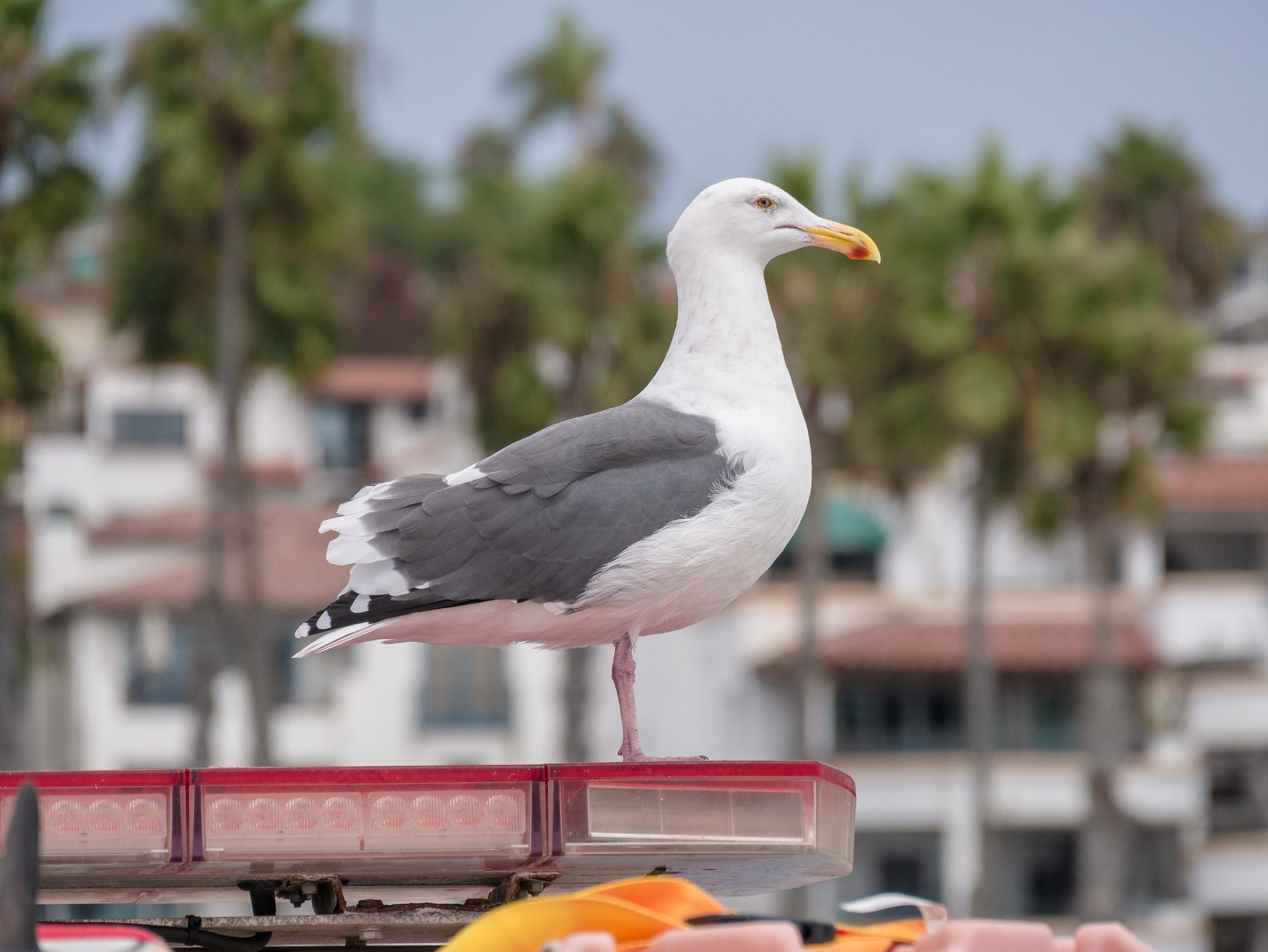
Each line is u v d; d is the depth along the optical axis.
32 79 26.20
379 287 52.97
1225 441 38.97
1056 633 33.66
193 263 29.00
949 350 27.75
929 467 30.31
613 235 28.83
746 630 33.16
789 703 32.62
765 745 32.72
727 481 4.66
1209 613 33.97
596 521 4.56
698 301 5.02
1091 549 30.58
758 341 4.96
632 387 28.89
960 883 32.34
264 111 26.52
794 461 4.82
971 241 28.22
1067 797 32.59
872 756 32.69
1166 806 32.56
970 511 30.36
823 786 3.59
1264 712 33.78
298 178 27.66
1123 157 43.97
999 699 33.28
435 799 3.47
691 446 4.71
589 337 28.75
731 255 5.03
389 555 4.53
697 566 4.62
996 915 28.50
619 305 28.80
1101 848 29.95
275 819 3.44
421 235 57.53
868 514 35.22
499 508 4.55
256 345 29.98
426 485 4.65
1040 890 32.81
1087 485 29.92
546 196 29.17
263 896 3.82
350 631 4.50
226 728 34.25
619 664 4.72
